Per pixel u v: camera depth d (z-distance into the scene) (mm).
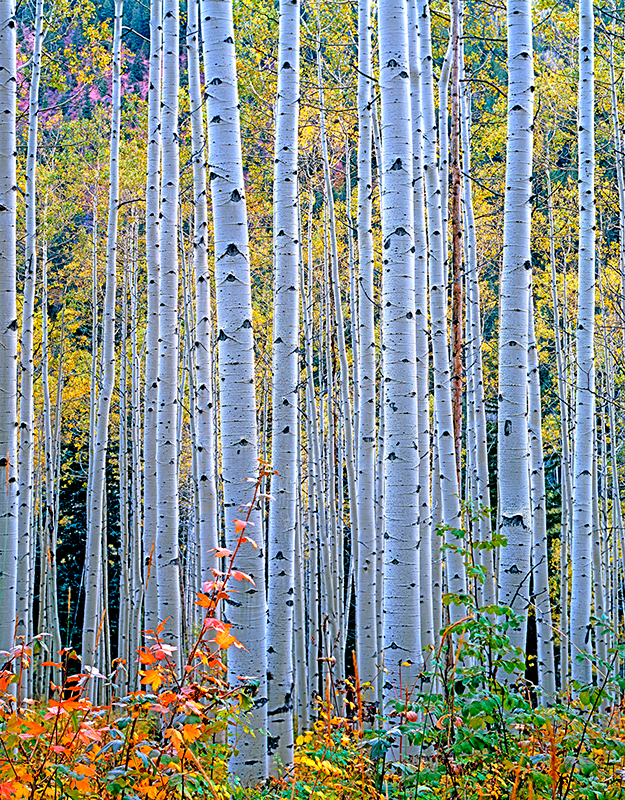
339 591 11547
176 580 7656
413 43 7578
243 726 3225
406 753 4352
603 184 15648
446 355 7578
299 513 10320
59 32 14180
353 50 14109
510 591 4777
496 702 3145
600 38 14812
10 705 2805
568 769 3404
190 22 9328
